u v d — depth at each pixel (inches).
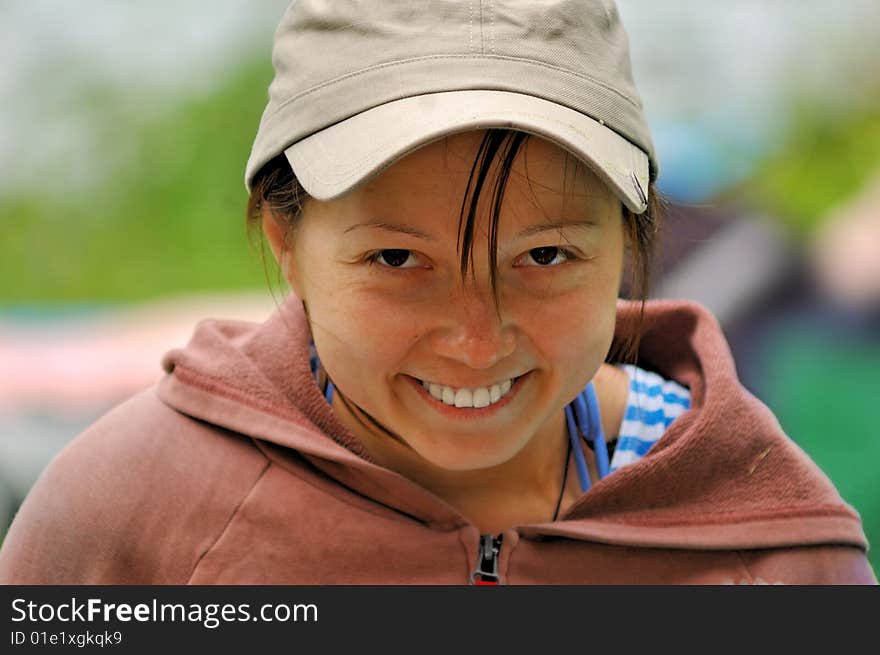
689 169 257.3
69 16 329.4
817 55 306.8
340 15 83.7
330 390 98.0
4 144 315.6
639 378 103.6
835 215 253.3
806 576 92.6
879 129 291.7
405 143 73.9
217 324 105.7
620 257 85.5
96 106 317.1
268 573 89.7
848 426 197.2
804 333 217.8
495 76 79.5
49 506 93.5
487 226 76.7
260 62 316.8
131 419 96.8
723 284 215.9
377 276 80.0
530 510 97.4
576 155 75.7
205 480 91.8
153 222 296.2
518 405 84.3
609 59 84.7
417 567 90.8
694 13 309.1
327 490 91.8
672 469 93.0
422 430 84.6
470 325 78.8
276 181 87.1
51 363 190.1
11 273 286.0
